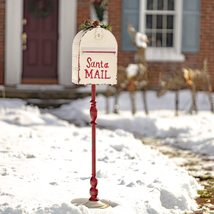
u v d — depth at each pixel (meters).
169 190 7.21
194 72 15.52
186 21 18.48
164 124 13.76
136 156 9.61
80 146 10.22
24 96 17.12
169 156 10.78
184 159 10.49
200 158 10.60
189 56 18.59
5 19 17.89
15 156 9.11
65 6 18.14
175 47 18.48
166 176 8.14
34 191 6.91
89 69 6.40
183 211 6.98
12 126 12.35
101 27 6.50
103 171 8.00
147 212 6.48
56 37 18.56
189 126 13.37
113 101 16.97
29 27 18.45
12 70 17.94
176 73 18.41
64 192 6.94
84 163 8.78
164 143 12.28
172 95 17.62
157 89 18.27
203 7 18.58
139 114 15.51
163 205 7.05
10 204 6.27
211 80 18.56
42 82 18.28
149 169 8.57
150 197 6.88
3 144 10.11
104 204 6.46
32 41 18.47
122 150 10.07
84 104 16.58
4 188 7.00
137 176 7.98
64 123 13.91
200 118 14.60
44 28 18.52
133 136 12.62
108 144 10.45
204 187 8.38
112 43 6.43
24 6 18.44
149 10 18.38
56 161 8.85
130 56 18.31
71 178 7.74
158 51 18.41
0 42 17.94
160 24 18.47
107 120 14.41
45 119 14.15
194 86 15.46
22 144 10.20
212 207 7.24
